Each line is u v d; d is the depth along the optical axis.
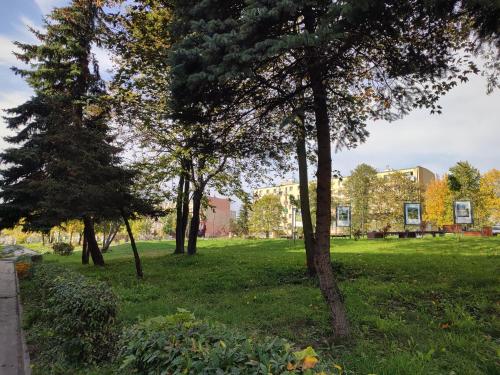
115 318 5.49
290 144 8.66
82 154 14.34
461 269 10.70
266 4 4.88
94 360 5.06
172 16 7.69
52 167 15.32
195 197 21.03
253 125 7.79
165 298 9.30
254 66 5.55
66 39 19.95
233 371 2.20
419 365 4.33
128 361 2.76
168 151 18.05
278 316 7.04
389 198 56.91
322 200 6.30
